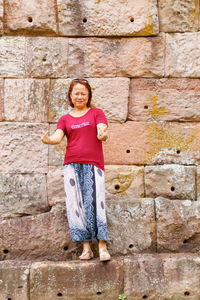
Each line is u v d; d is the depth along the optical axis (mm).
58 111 4242
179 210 3928
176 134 4273
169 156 4250
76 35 4258
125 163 4238
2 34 4242
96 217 3504
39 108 4227
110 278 3555
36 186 4141
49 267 3551
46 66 4246
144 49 4270
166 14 4293
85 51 4266
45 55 4254
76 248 3818
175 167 4219
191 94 4289
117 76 4270
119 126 4242
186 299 3592
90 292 3537
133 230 3891
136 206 3939
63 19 4230
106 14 4234
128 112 4277
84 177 3555
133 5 4242
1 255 3809
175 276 3611
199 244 3916
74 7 4234
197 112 4277
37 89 4230
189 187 4199
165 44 4285
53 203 4125
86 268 3547
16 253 3812
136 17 4238
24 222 3854
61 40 4270
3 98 4211
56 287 3533
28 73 4234
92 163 3561
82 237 3564
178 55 4281
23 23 4234
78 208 3559
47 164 4191
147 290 3572
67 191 3594
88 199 3518
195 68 4281
